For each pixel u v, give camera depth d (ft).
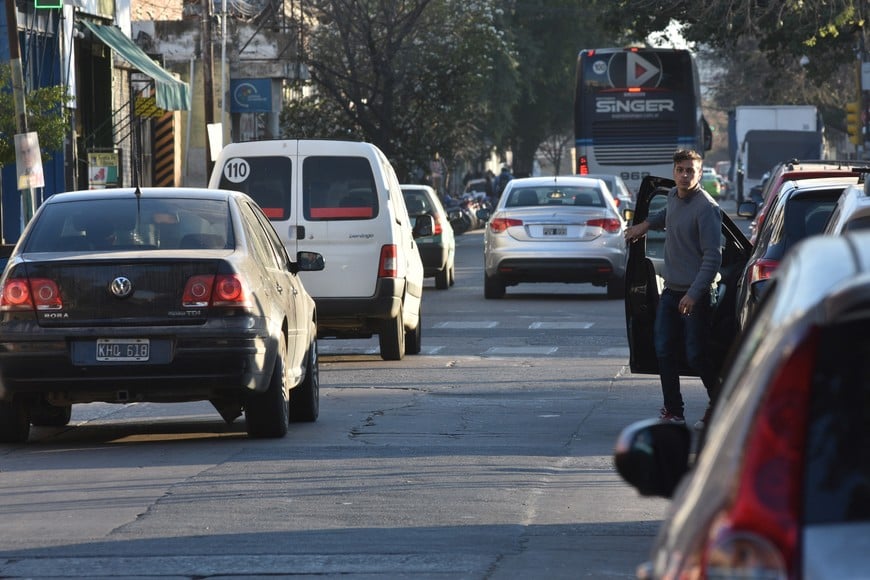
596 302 229.25
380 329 150.20
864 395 24.90
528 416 110.73
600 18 413.80
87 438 102.73
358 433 102.58
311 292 145.48
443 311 214.28
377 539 67.77
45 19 265.54
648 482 33.63
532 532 69.46
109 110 312.29
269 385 98.43
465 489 80.38
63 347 94.12
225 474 85.56
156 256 94.99
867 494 24.50
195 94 407.85
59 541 68.08
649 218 103.91
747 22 360.69
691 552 25.67
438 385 131.75
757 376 26.08
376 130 423.23
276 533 69.15
